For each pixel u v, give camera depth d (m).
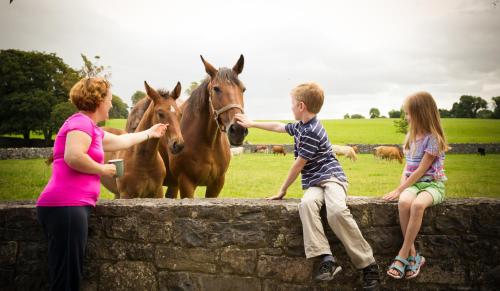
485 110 109.69
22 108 46.06
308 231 2.74
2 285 3.17
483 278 2.92
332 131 56.28
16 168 18.52
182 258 3.03
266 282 2.97
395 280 2.97
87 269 3.12
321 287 2.96
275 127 3.37
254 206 2.96
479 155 30.59
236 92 4.53
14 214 3.14
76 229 2.52
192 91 5.34
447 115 114.56
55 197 2.50
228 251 2.99
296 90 2.91
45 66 49.88
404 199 2.79
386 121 72.44
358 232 2.72
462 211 2.90
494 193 10.38
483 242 2.90
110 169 2.61
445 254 2.92
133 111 6.07
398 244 2.96
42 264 3.14
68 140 2.44
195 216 3.00
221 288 3.00
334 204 2.69
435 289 2.95
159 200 3.23
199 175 5.03
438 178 2.83
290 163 22.72
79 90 2.62
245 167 19.88
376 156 27.38
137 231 3.06
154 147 4.68
